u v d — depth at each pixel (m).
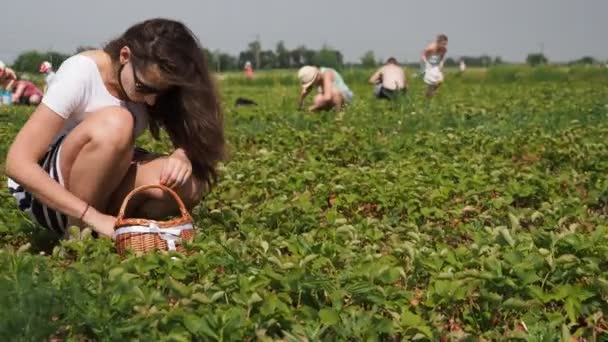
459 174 7.39
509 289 3.96
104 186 4.89
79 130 4.75
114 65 4.77
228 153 5.29
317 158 9.12
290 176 7.14
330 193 6.68
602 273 4.07
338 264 4.49
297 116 13.51
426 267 4.30
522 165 8.62
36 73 18.77
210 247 4.56
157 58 4.60
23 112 14.70
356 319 3.64
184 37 4.70
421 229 5.67
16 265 4.03
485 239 4.64
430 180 7.12
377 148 9.33
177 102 4.95
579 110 14.48
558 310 4.05
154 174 5.12
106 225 4.78
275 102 20.92
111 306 3.60
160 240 4.59
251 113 14.63
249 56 56.97
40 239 5.42
